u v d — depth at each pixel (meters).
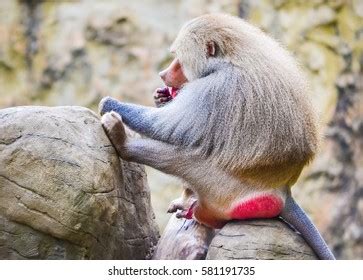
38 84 17.81
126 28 17.62
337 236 16.86
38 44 17.92
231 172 7.61
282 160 7.61
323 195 16.91
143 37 17.59
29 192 7.01
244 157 7.55
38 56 17.91
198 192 7.77
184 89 7.80
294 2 17.62
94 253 7.38
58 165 7.08
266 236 7.55
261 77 7.66
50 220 7.04
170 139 7.64
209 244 8.16
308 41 17.53
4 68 17.95
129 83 17.50
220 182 7.66
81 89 17.66
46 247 7.07
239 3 17.56
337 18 17.66
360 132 17.34
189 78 7.98
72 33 17.78
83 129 7.43
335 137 17.11
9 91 17.88
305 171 16.89
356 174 17.11
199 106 7.62
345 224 16.89
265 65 7.73
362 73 17.61
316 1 17.61
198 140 7.61
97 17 17.70
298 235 7.86
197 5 17.59
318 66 17.38
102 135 7.59
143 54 17.53
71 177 7.10
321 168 16.88
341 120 17.27
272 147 7.56
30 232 7.03
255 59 7.75
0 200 6.96
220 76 7.69
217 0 17.53
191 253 8.10
